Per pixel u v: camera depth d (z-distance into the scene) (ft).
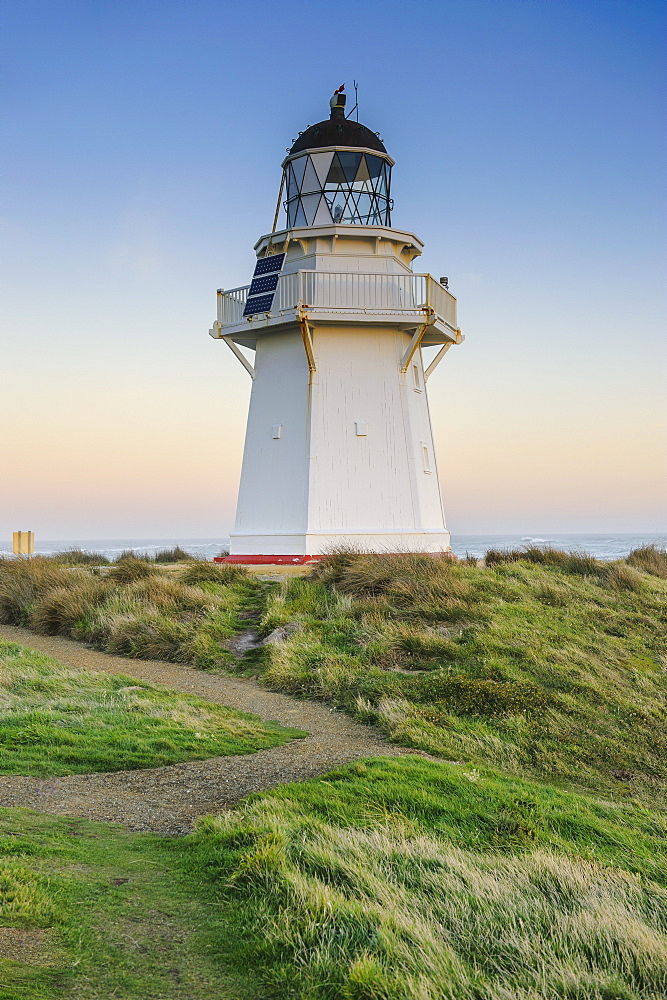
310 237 79.66
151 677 47.88
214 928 18.10
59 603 62.39
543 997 16.55
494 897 20.72
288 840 22.26
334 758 33.45
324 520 76.33
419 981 16.14
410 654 49.32
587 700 45.44
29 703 38.75
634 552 91.20
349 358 79.30
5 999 13.70
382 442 78.64
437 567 65.77
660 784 38.19
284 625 55.67
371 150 82.84
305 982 15.99
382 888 20.06
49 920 17.15
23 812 24.86
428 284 77.97
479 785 30.96
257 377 83.20
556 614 59.98
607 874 24.26
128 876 20.45
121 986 15.24
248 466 82.02
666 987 18.06
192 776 30.19
